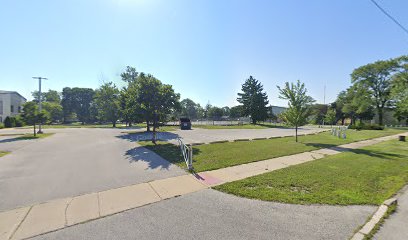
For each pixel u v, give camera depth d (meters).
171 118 17.05
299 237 3.76
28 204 5.20
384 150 12.62
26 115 21.05
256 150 12.12
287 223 4.23
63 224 4.28
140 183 6.72
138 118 15.59
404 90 19.81
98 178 7.21
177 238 3.77
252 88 50.25
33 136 20.78
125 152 11.91
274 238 3.74
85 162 9.52
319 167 8.35
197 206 5.05
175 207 5.02
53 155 11.13
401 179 6.80
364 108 43.84
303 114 16.75
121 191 6.05
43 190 6.11
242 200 5.36
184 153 9.83
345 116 56.94
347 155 10.93
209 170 8.14
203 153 11.23
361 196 5.45
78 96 76.19
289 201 5.20
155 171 8.04
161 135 21.59
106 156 10.81
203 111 82.06
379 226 4.05
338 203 5.06
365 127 32.78
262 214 4.61
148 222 4.34
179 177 7.30
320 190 5.89
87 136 20.78
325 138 19.06
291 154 11.17
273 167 8.50
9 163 9.34
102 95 40.88
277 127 39.09
